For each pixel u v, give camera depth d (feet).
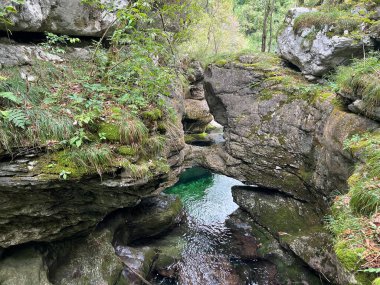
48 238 18.21
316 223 27.96
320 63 30.48
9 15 16.62
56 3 19.26
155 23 27.09
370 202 13.30
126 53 22.85
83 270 20.68
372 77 20.06
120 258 23.84
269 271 28.30
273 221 31.50
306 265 26.53
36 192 14.98
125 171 16.01
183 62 54.49
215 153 39.32
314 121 27.48
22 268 17.34
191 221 36.52
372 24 28.07
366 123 20.26
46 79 17.78
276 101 32.07
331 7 33.22
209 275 27.61
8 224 16.03
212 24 63.10
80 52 21.52
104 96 18.34
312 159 27.71
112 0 20.68
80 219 18.70
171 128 26.40
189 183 48.93
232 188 37.55
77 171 14.47
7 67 16.15
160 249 28.73
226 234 33.99
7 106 14.19
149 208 30.01
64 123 14.88
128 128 16.55
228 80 37.24
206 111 60.95
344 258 11.26
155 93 20.77
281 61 36.45
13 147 13.50
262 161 32.96
